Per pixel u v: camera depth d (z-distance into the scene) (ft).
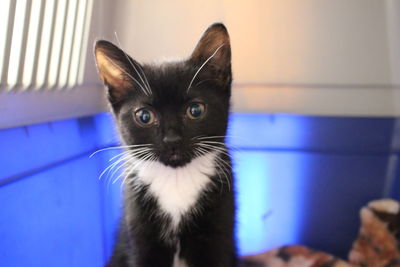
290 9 1.66
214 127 1.32
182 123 1.28
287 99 1.70
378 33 1.64
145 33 1.70
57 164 1.45
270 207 1.70
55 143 1.45
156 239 1.35
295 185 1.69
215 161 1.35
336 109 1.69
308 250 1.63
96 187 1.64
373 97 1.67
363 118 1.64
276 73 1.69
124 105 1.33
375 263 1.55
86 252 1.57
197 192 1.34
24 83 1.35
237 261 1.46
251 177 1.69
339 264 1.58
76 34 1.54
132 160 1.36
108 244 1.68
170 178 1.34
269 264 1.61
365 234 1.58
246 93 1.70
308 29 1.66
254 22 1.68
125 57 1.29
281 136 1.67
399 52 1.63
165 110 1.28
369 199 1.65
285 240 1.70
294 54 1.68
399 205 1.55
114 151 1.65
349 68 1.67
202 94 1.29
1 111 1.28
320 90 1.68
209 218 1.34
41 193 1.39
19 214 1.31
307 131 1.66
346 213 1.67
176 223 1.35
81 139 1.56
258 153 1.68
